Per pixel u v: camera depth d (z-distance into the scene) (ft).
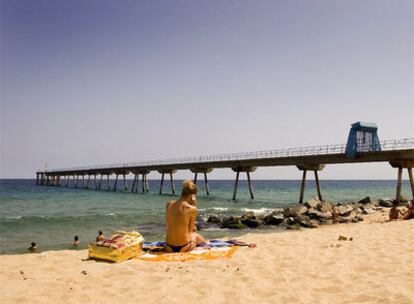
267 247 27.45
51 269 19.48
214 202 134.92
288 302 14.84
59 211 100.22
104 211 99.09
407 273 19.40
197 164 158.40
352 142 97.60
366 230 39.01
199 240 25.49
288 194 221.05
